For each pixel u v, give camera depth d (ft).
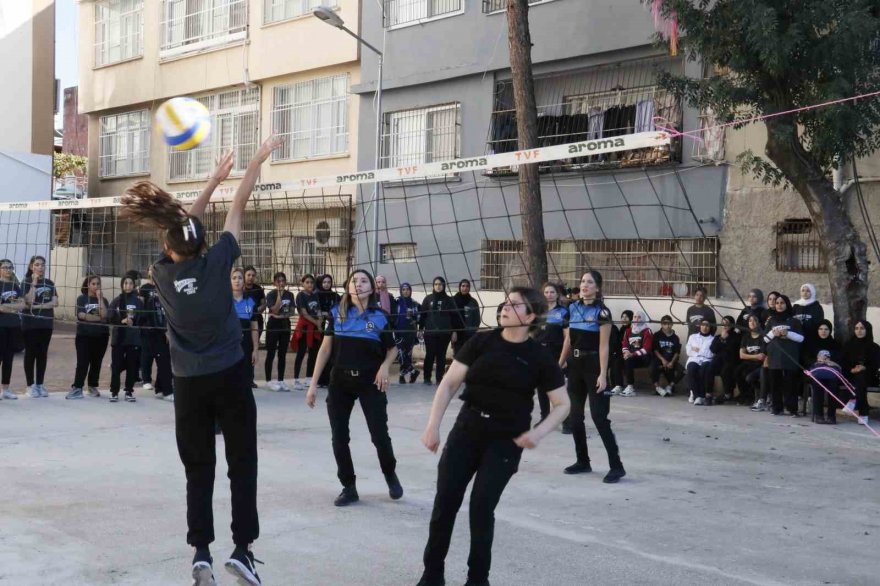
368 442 31.32
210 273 14.11
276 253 59.93
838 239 40.06
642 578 17.01
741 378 42.11
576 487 24.81
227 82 72.02
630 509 22.38
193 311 14.01
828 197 40.24
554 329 32.81
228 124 73.41
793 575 17.38
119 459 27.53
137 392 44.11
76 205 35.09
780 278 45.32
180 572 16.93
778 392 39.42
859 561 18.38
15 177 72.74
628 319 46.62
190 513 14.69
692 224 48.14
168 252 14.21
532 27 54.39
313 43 66.13
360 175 27.12
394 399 43.34
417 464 27.63
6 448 29.09
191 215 14.24
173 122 16.53
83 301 41.04
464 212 56.90
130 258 52.65
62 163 107.14
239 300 37.35
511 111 55.21
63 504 21.83
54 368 54.29
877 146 38.93
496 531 20.11
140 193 13.76
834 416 37.27
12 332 40.06
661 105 48.85
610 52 51.62
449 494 15.26
